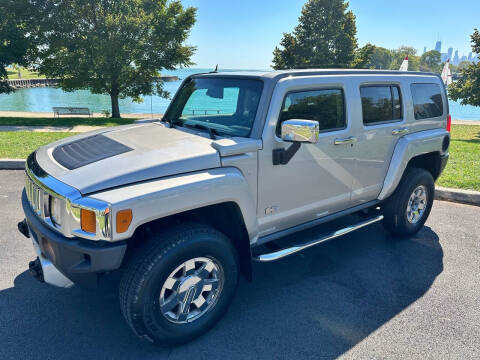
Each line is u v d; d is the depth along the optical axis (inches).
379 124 157.8
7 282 141.4
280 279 148.6
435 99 188.7
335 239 184.7
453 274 153.7
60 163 111.2
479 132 738.8
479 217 214.7
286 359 106.7
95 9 892.6
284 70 129.8
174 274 103.8
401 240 184.9
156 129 140.0
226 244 111.7
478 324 123.0
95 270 95.1
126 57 935.0
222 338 114.9
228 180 108.7
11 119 743.7
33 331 116.2
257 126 118.1
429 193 185.0
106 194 93.2
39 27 856.3
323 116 136.2
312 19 1163.9
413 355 109.0
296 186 131.4
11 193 236.5
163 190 96.9
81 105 2369.6
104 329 118.1
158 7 976.3
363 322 123.3
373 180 161.6
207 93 140.9
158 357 106.7
